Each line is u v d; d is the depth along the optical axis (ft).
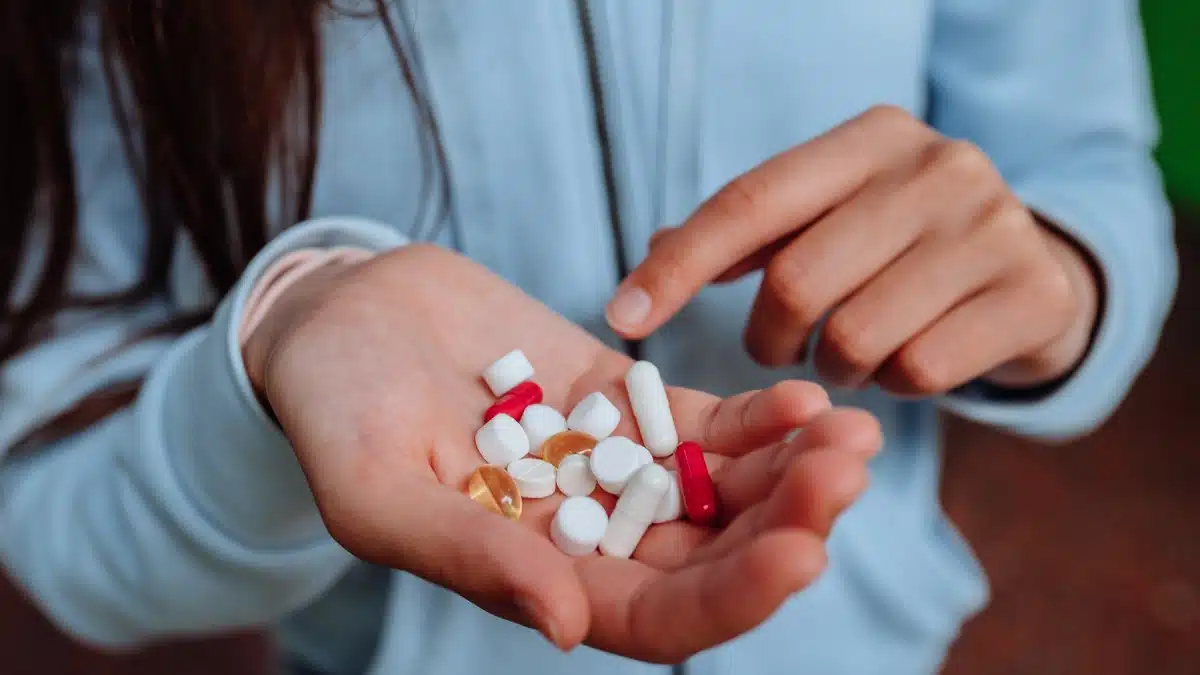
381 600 1.42
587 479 1.15
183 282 1.40
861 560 1.39
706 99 1.33
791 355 1.19
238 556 1.20
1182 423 3.04
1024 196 1.33
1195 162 3.32
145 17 1.22
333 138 1.33
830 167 1.16
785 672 1.40
